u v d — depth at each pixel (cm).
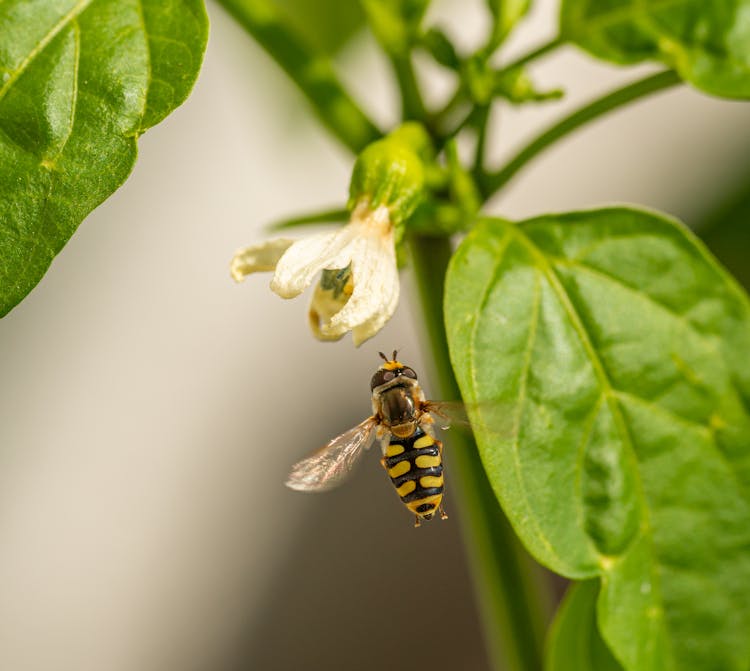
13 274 13
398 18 15
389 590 23
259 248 14
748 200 19
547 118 23
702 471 14
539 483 14
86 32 13
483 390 14
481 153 15
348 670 23
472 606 23
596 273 14
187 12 13
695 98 22
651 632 14
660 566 14
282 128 19
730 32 15
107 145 13
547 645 15
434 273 15
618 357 14
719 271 14
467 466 15
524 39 22
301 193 23
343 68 18
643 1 15
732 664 14
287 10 18
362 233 14
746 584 14
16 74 13
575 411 14
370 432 15
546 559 14
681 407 14
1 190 13
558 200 23
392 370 15
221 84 23
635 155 22
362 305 14
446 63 15
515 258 14
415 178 14
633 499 14
